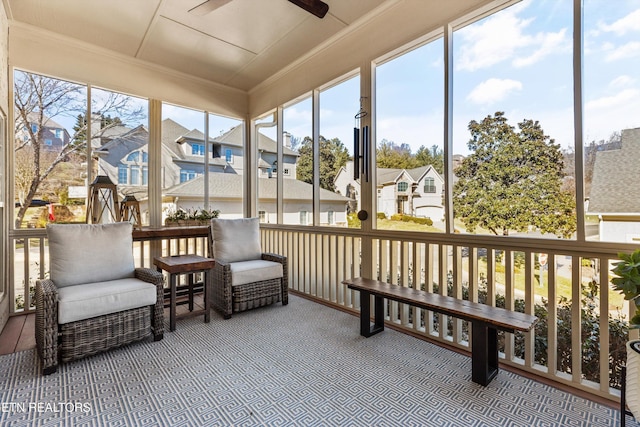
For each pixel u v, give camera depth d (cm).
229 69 437
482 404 181
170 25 334
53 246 253
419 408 176
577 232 199
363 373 213
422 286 306
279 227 450
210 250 410
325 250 381
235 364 224
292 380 204
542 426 163
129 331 246
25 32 336
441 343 261
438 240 267
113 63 392
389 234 304
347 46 350
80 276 256
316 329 292
